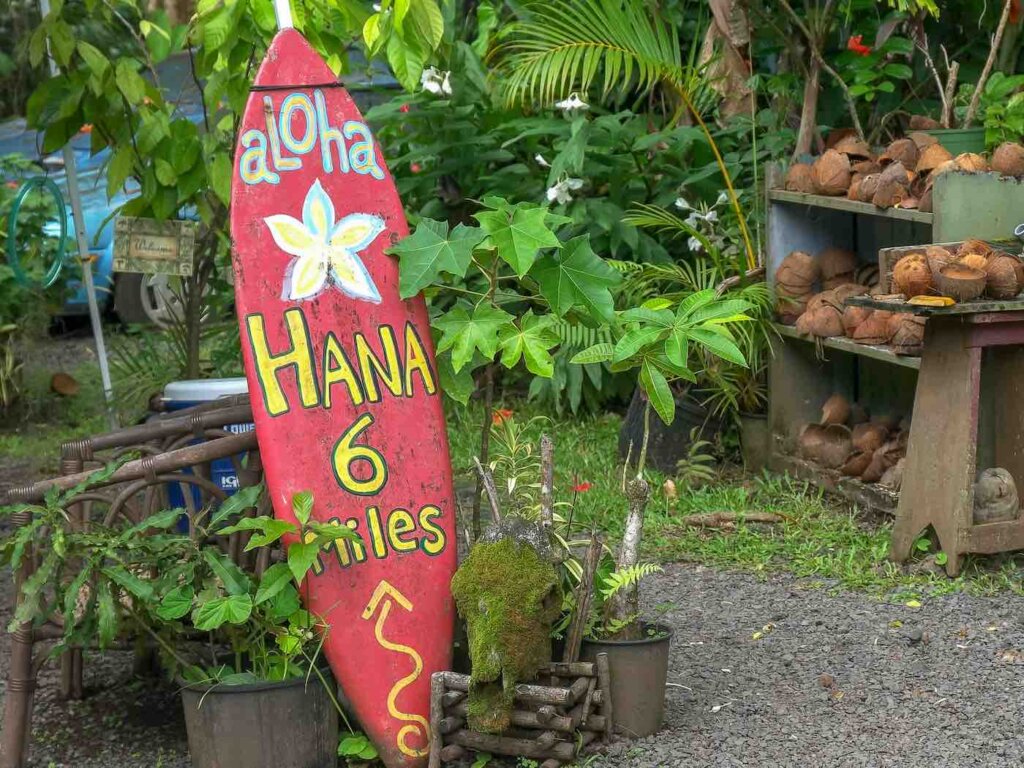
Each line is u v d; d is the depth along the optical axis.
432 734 3.37
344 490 3.46
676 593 4.84
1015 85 5.96
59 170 10.42
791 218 6.12
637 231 6.96
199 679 3.42
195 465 3.67
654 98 8.12
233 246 3.46
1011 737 3.55
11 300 8.10
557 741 3.38
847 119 7.04
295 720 3.32
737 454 6.55
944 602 4.59
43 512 3.37
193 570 3.38
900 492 5.01
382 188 3.63
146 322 9.97
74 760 3.63
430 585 3.50
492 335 3.52
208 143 5.04
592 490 5.96
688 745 3.53
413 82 4.28
